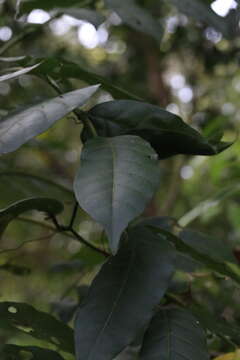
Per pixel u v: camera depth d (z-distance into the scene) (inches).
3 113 43.6
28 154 108.7
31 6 47.2
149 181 31.6
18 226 96.5
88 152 33.1
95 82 37.7
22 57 37.4
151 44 103.4
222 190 63.7
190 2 50.3
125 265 35.4
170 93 114.0
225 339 41.0
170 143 36.3
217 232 99.8
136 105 35.8
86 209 30.3
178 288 45.9
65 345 38.1
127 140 33.8
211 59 97.7
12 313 37.7
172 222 50.2
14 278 92.0
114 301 34.2
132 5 52.1
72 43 109.0
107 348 32.9
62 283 91.5
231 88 112.3
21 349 37.2
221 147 37.2
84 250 49.5
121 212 30.0
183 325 36.0
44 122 32.1
